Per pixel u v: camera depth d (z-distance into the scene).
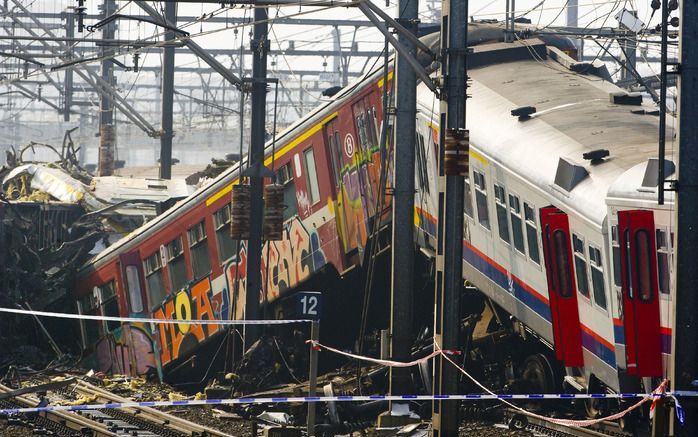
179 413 80.50
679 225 48.75
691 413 48.34
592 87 88.19
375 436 72.44
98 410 81.44
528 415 71.50
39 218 121.06
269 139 101.44
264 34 89.62
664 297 60.44
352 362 95.19
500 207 79.69
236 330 99.69
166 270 107.69
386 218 91.06
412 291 75.69
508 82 90.31
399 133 75.19
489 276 82.00
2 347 112.88
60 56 104.50
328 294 99.38
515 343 83.31
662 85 49.72
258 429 73.81
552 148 75.25
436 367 61.16
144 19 69.94
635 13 93.12
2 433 71.06
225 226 101.19
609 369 66.69
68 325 117.38
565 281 70.69
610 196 65.00
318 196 97.00
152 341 108.81
